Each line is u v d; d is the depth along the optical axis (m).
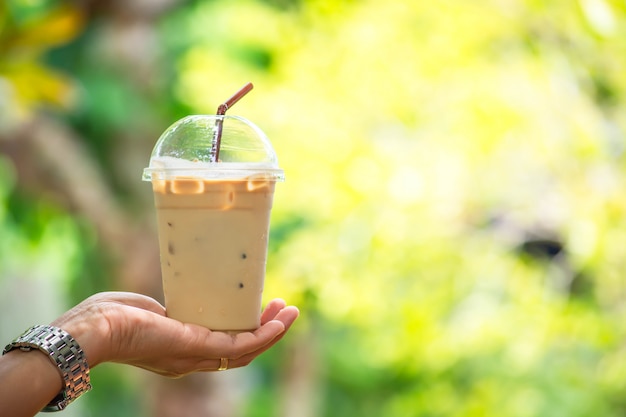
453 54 5.91
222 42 7.80
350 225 6.09
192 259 1.83
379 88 6.09
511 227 6.43
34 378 1.63
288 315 1.92
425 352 6.23
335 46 6.13
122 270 7.70
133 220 7.68
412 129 6.16
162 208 1.86
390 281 6.29
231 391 8.08
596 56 5.21
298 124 6.13
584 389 6.61
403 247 6.05
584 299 6.58
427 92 6.09
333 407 11.01
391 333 6.59
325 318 8.80
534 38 5.46
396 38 6.01
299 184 6.11
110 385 11.04
